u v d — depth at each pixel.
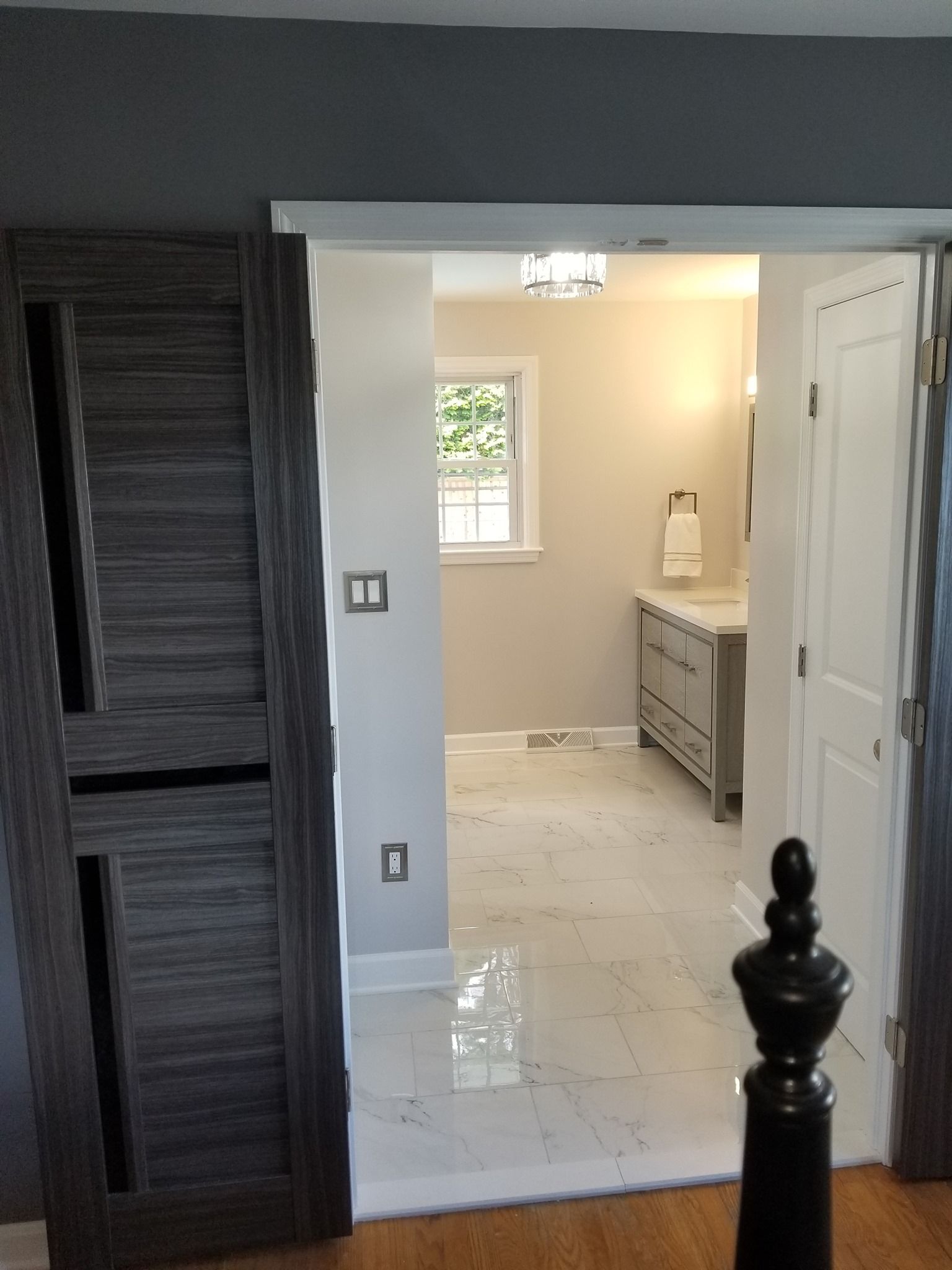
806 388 2.64
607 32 1.64
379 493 2.62
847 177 1.72
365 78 1.61
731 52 1.67
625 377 4.88
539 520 4.96
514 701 5.13
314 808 1.73
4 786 1.64
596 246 1.74
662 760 4.98
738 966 0.68
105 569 1.63
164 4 1.52
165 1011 1.76
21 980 1.70
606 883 3.52
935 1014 1.97
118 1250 1.83
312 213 1.62
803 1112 0.68
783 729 2.89
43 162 1.58
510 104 1.64
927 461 1.83
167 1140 1.81
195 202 1.61
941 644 1.84
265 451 1.61
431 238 1.67
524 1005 2.72
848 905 2.50
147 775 1.70
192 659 1.67
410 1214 1.97
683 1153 2.11
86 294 1.54
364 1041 2.56
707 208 1.69
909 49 1.69
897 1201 1.98
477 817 4.21
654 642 4.83
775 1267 0.70
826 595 2.56
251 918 1.75
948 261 1.75
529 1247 1.88
